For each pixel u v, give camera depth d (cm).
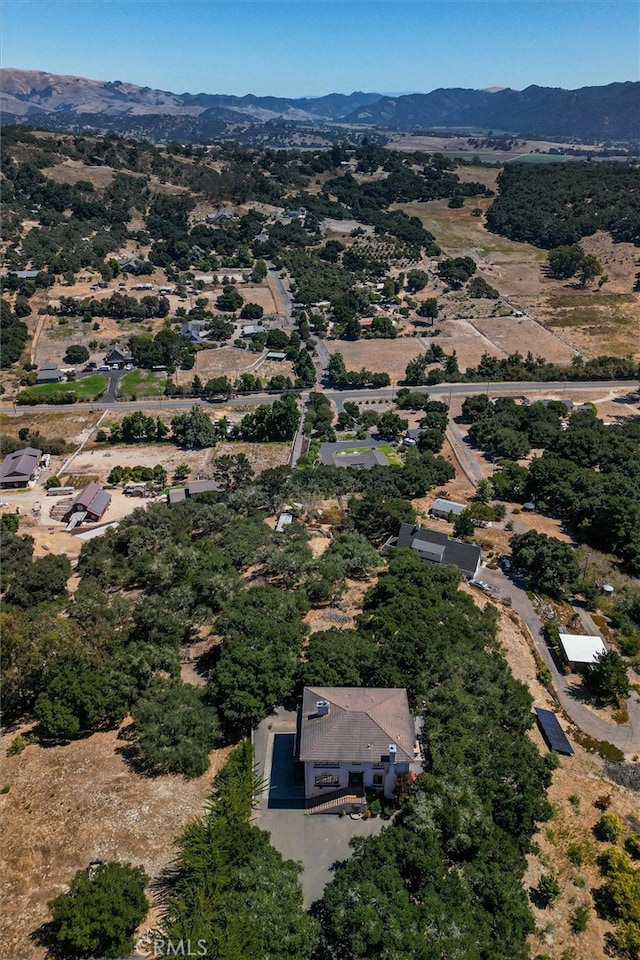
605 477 11494
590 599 8512
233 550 8325
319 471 12381
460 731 5338
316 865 4591
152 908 4125
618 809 5362
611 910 4494
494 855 4484
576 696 6875
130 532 9388
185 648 6900
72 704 5669
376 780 5031
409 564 7856
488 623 7169
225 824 4469
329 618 7219
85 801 4994
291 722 5747
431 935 3884
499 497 11881
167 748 5253
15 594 8206
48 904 3944
